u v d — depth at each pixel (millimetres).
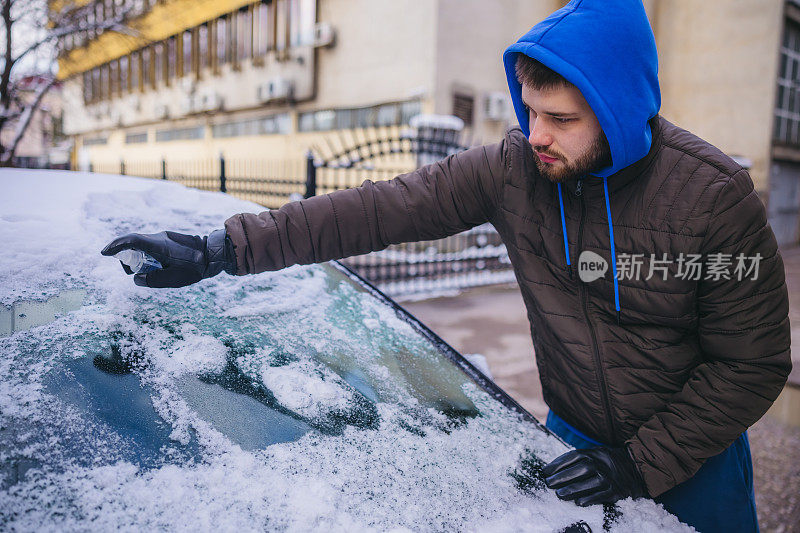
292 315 1044
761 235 866
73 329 794
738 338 896
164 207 1226
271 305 1044
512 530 720
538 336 1159
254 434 735
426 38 9977
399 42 10531
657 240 905
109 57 20688
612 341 1010
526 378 3943
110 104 22156
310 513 638
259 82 14586
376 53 11102
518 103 973
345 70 11922
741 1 12930
